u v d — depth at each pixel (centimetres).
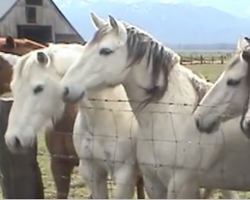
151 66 267
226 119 267
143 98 274
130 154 302
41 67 296
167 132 271
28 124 292
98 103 295
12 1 1923
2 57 406
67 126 341
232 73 257
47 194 452
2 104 309
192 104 278
